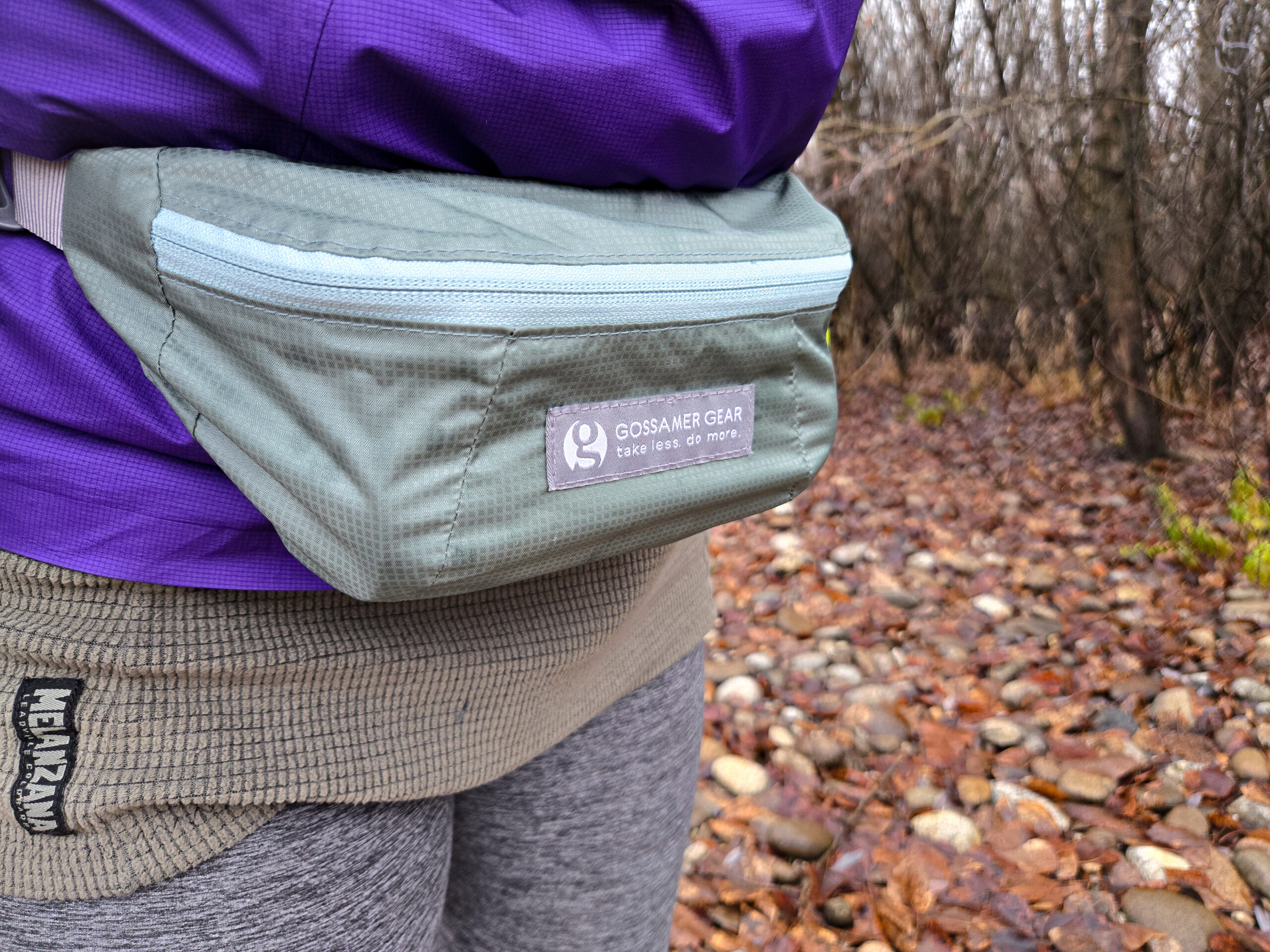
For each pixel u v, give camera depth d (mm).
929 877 1828
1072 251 3814
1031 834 1936
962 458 4094
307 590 560
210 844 551
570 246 520
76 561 523
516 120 513
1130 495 3443
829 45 612
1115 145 3479
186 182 482
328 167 507
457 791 639
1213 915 1681
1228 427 3258
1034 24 3715
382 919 634
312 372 469
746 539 3557
